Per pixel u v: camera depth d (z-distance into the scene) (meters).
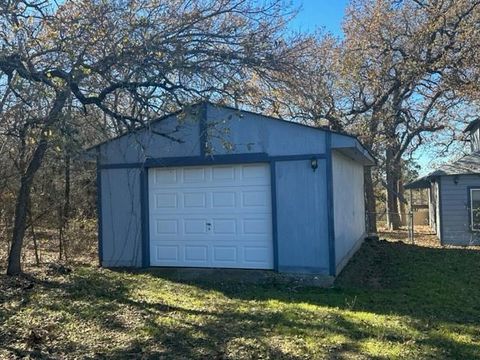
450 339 5.62
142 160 10.74
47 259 11.41
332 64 18.94
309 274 9.61
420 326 6.18
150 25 7.33
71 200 11.92
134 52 7.21
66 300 7.39
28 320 6.27
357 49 20.08
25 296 7.60
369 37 20.14
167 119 10.46
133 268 10.68
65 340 5.51
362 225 16.53
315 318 6.50
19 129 6.39
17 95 5.98
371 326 6.09
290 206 9.79
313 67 12.88
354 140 9.41
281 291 8.55
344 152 11.20
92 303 7.23
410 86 21.12
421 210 30.86
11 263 9.24
